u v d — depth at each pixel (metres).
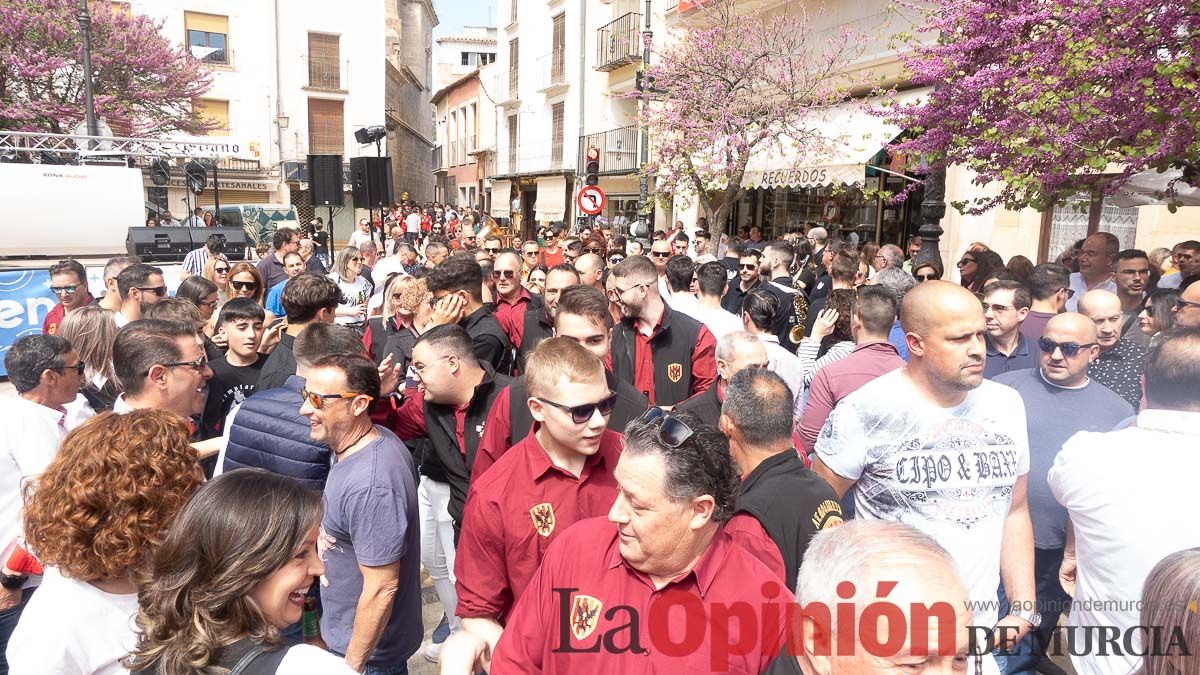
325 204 16.31
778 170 13.10
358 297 8.42
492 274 6.28
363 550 2.58
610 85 22.69
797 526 2.29
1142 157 4.80
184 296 5.27
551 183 26.59
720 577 1.79
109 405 4.16
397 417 3.69
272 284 9.56
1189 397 2.16
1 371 9.02
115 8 27.02
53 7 21.84
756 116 12.64
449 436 3.35
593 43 23.56
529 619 1.94
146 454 2.02
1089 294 3.58
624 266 4.36
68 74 22.30
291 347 4.25
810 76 12.74
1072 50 5.07
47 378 3.28
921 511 2.61
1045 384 3.16
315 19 30.97
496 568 2.49
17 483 3.12
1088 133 5.07
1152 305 3.47
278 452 3.04
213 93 29.11
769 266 7.74
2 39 20.91
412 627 2.88
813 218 15.52
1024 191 6.00
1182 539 2.02
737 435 2.45
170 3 28.05
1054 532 3.01
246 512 1.64
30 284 9.22
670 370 4.42
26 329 9.20
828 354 4.30
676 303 5.64
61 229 13.35
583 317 3.42
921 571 1.38
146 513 1.98
